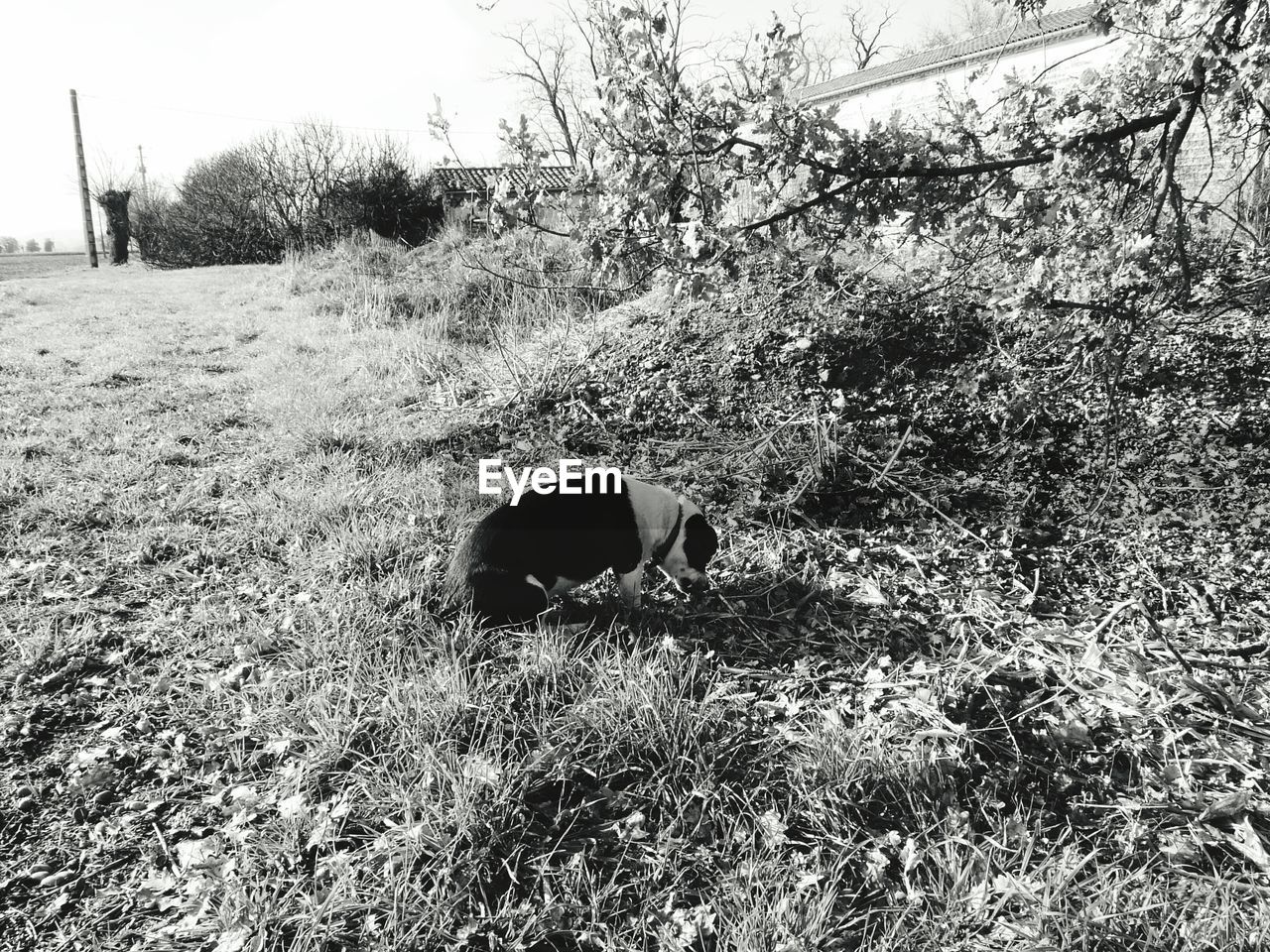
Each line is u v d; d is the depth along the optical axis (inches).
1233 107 165.0
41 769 124.8
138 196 1317.7
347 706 130.6
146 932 98.3
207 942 96.6
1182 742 131.0
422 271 523.5
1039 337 268.5
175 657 152.6
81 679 145.3
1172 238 154.5
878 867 107.1
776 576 183.2
